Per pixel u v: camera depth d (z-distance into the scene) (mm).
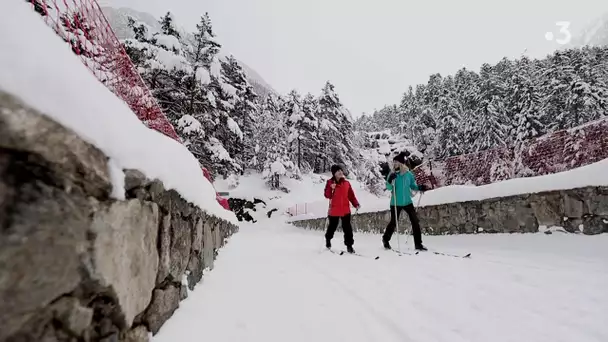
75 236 1034
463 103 40344
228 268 4359
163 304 1961
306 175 41188
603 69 36875
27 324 870
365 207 13484
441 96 39719
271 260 5297
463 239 7059
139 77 3459
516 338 2072
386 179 6516
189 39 21656
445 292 3064
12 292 830
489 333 2150
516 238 6043
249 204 32875
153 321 1787
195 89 19047
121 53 2816
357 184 41594
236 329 2121
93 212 1122
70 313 1019
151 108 4043
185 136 17891
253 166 39406
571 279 3303
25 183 881
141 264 1580
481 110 30922
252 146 40969
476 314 2486
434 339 2059
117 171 1297
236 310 2496
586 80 32250
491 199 6988
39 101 912
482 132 30203
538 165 7695
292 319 2363
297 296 2973
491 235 6703
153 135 2055
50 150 938
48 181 947
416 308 2639
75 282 1036
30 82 894
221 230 6664
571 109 28875
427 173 11531
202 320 2184
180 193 2402
